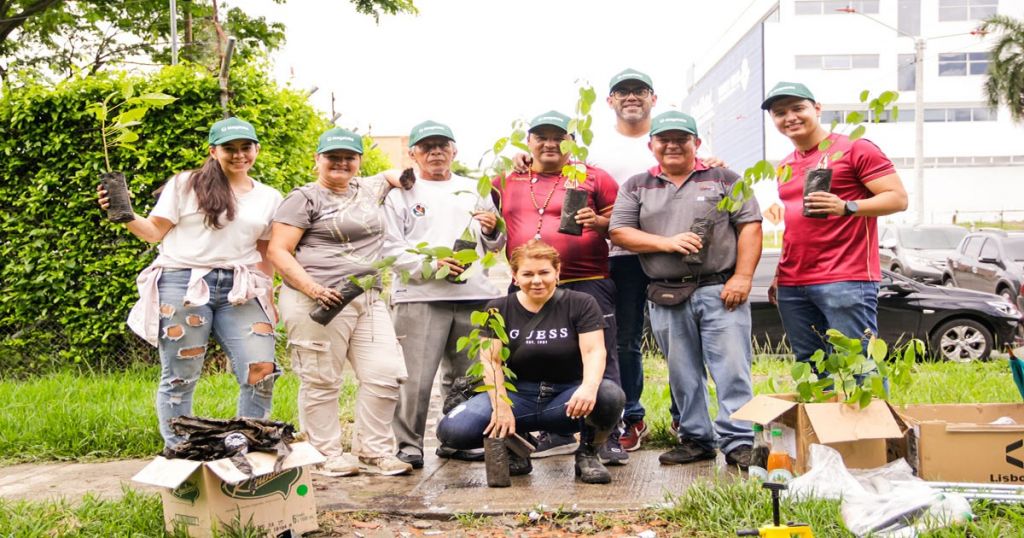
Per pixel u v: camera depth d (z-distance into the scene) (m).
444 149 5.18
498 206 5.23
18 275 8.67
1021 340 11.02
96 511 4.04
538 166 5.22
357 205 4.92
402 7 13.81
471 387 4.98
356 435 5.08
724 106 58.59
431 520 4.15
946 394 7.24
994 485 3.96
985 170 50.34
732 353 4.88
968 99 49.97
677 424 5.57
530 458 5.36
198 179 4.65
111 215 4.41
